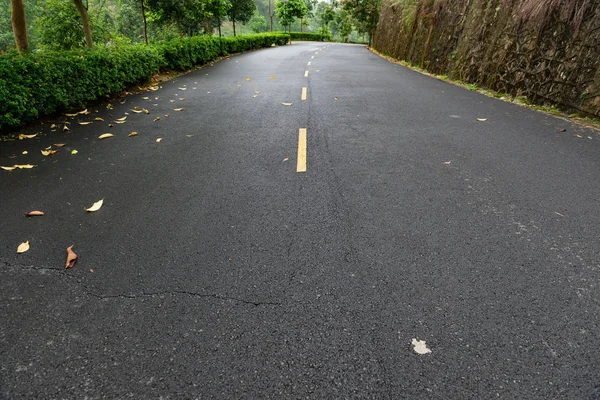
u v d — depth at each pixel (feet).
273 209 11.53
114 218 11.16
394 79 40.83
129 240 10.02
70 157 16.26
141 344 6.84
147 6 49.47
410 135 18.97
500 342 6.73
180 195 12.61
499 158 15.61
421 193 12.46
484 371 6.18
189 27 77.25
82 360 6.54
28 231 10.51
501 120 21.99
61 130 20.34
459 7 42.80
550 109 24.57
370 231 10.23
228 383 6.06
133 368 6.37
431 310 7.47
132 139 18.79
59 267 8.97
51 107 22.00
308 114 23.88
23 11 27.94
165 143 18.16
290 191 12.75
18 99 19.35
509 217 10.92
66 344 6.87
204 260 9.13
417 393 5.84
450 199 12.02
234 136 19.20
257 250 9.49
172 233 10.32
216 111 24.98
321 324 7.19
